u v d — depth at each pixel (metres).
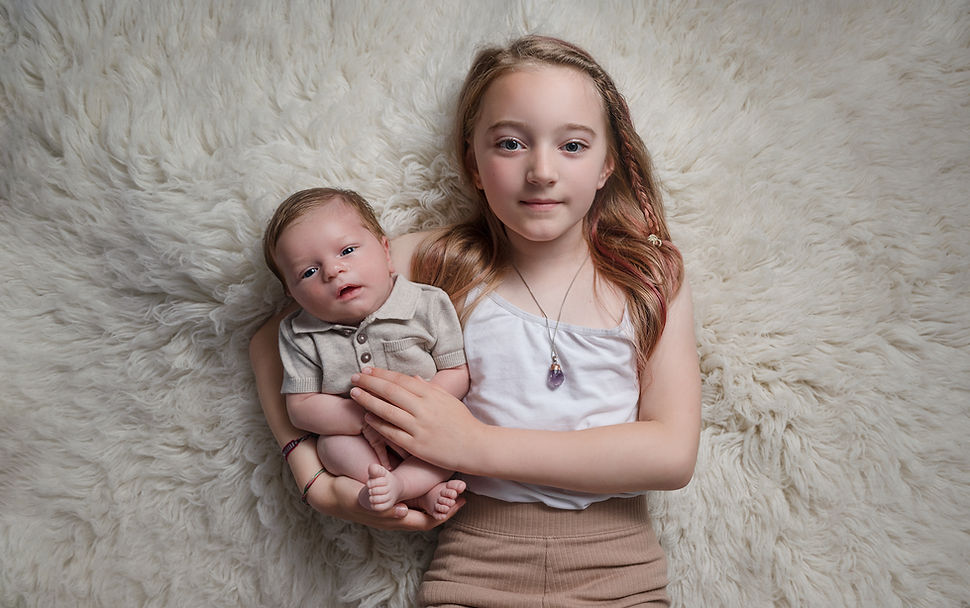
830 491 1.16
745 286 1.20
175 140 1.16
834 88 1.25
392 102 1.19
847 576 1.16
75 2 1.20
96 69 1.18
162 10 1.20
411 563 1.15
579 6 1.22
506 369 1.08
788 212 1.21
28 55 1.20
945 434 1.18
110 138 1.16
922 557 1.16
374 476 0.97
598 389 1.08
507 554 1.05
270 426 1.13
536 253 1.13
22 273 1.22
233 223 1.13
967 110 1.24
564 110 1.00
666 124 1.20
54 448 1.22
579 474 1.01
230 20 1.20
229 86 1.17
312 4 1.20
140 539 1.21
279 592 1.19
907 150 1.24
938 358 1.19
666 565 1.11
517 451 1.01
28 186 1.20
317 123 1.15
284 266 1.03
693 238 1.20
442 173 1.18
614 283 1.12
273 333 1.15
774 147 1.23
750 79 1.25
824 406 1.18
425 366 1.07
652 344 1.10
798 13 1.25
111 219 1.18
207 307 1.17
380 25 1.21
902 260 1.21
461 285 1.14
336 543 1.18
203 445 1.19
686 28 1.25
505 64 1.05
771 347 1.19
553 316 1.11
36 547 1.22
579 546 1.04
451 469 1.02
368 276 1.03
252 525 1.19
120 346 1.21
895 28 1.25
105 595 1.22
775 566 1.16
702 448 1.18
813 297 1.20
